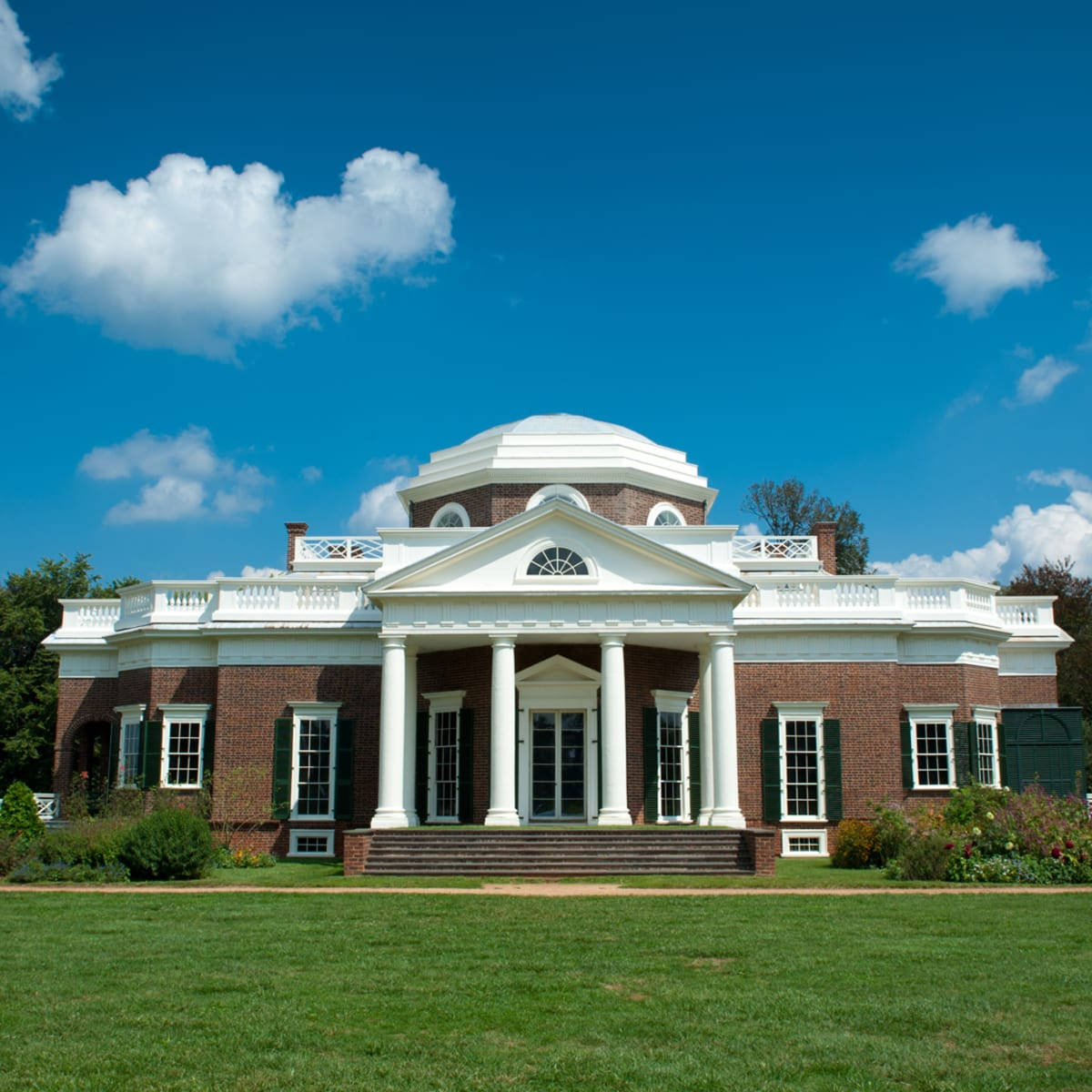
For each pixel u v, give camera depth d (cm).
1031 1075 1085
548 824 3528
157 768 3853
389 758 3469
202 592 4009
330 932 1877
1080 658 6266
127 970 1548
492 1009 1327
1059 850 2736
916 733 3866
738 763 3812
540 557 3575
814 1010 1323
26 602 6250
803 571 4453
